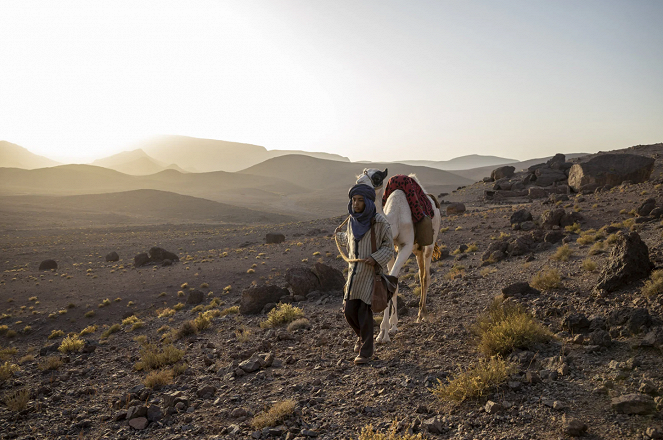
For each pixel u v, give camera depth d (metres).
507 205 46.94
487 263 15.30
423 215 6.32
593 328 5.50
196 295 25.92
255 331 10.18
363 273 5.19
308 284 15.05
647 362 4.29
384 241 5.14
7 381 8.27
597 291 7.11
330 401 4.68
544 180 55.31
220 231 83.00
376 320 7.80
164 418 5.02
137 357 9.45
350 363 5.90
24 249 66.50
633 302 6.19
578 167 43.59
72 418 5.59
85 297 32.22
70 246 69.56
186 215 163.62
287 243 47.19
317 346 7.27
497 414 3.81
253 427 4.33
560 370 4.40
